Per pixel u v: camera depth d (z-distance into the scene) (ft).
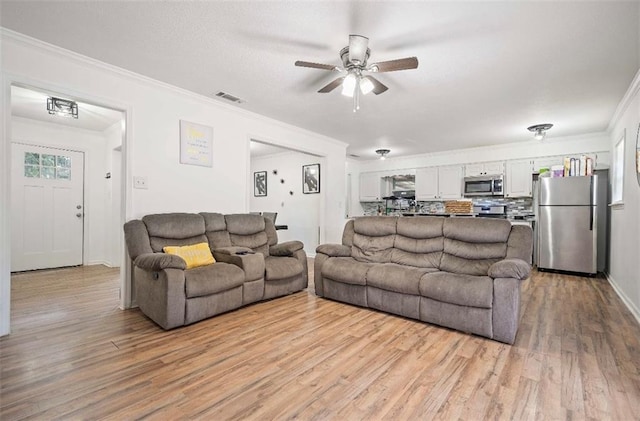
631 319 8.98
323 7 6.37
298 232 21.81
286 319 8.95
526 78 9.57
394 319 9.04
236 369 6.12
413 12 6.45
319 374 5.98
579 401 5.14
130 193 9.81
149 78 9.91
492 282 7.69
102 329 8.01
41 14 6.73
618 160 13.19
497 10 6.35
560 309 9.89
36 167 15.15
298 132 15.88
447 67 8.87
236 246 11.27
